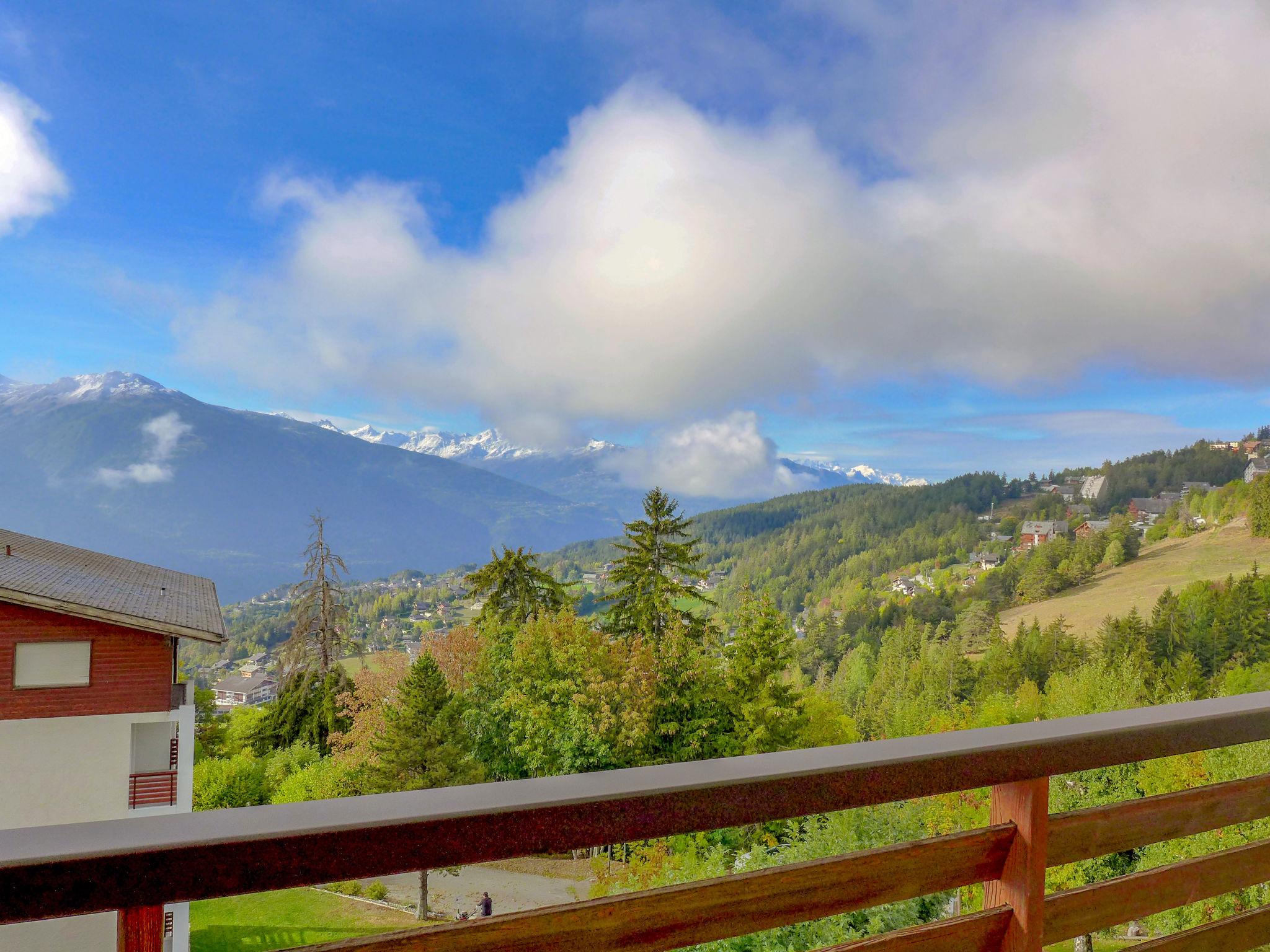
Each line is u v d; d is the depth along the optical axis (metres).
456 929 0.70
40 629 11.20
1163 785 15.24
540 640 25.83
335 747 28.34
